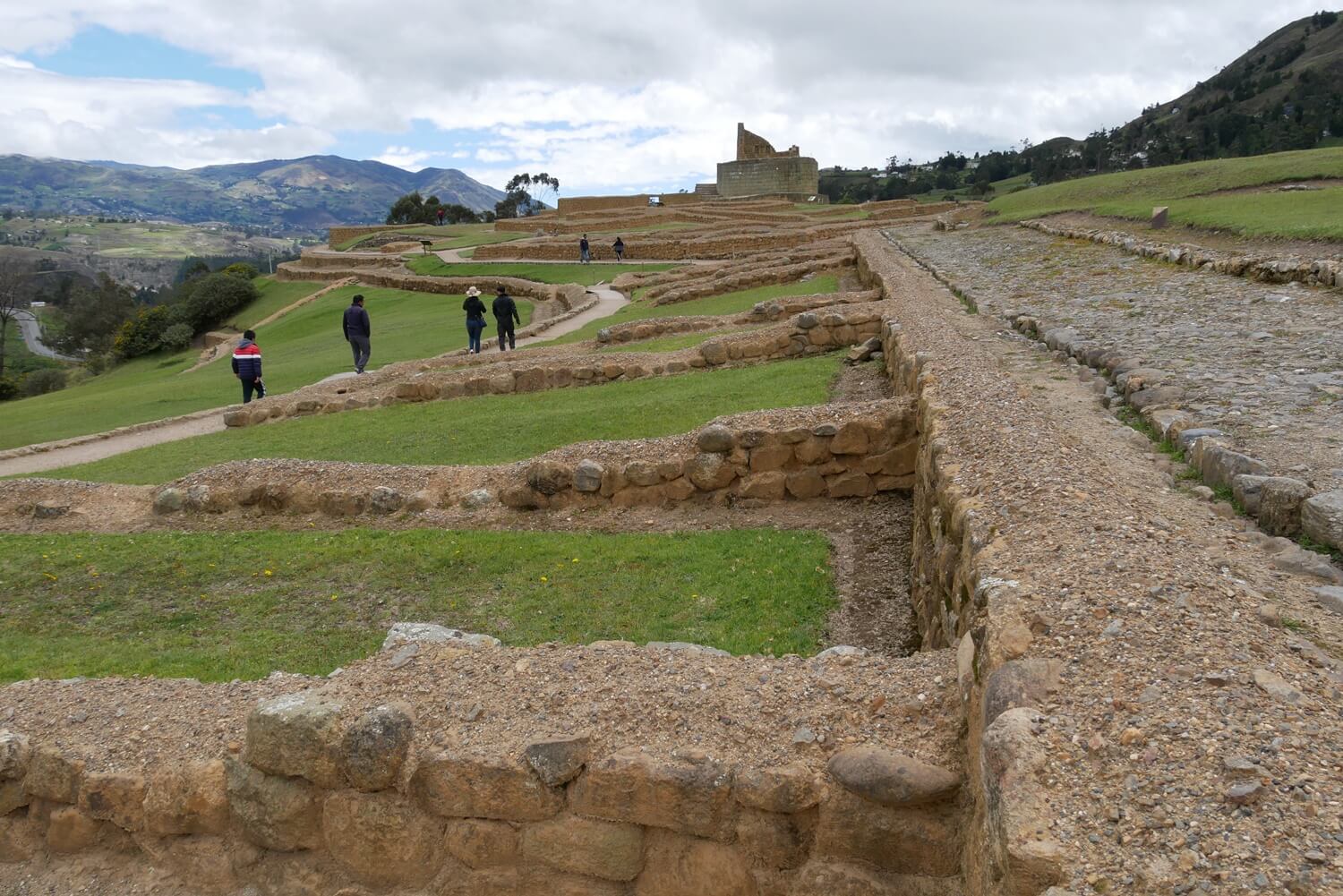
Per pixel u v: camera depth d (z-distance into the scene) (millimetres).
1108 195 38312
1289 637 3480
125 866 4602
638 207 80812
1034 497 4969
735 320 21188
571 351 21359
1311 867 2320
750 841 3674
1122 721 2953
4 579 9508
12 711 5105
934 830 3445
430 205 112188
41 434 22281
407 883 4125
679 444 10484
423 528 10422
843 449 9703
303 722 4156
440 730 4141
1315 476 5480
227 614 8438
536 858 3943
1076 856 2506
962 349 10406
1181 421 6867
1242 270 15016
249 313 61312
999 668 3316
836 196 135375
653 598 7898
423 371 20969
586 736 3916
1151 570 3910
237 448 16125
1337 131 92500
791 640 6871
